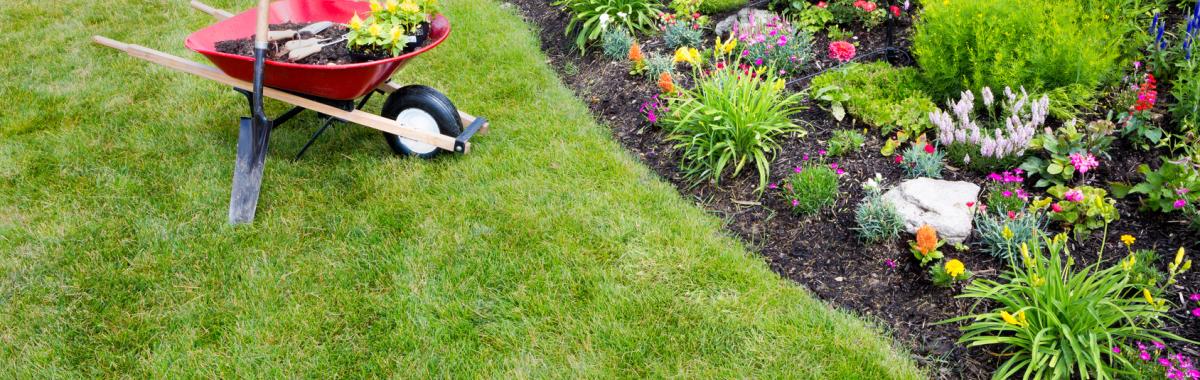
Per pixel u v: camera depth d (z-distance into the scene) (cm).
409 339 262
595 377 246
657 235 314
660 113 402
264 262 299
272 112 427
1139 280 250
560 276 290
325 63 334
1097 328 233
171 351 257
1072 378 234
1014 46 355
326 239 316
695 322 268
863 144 353
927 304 270
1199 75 301
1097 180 301
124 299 281
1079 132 322
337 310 277
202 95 449
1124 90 340
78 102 442
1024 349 241
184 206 337
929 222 289
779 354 253
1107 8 365
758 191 342
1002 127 338
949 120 322
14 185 358
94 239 315
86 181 358
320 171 368
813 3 490
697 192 354
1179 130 311
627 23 500
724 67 391
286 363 253
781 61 429
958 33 358
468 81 472
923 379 240
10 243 313
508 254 304
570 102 443
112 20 578
